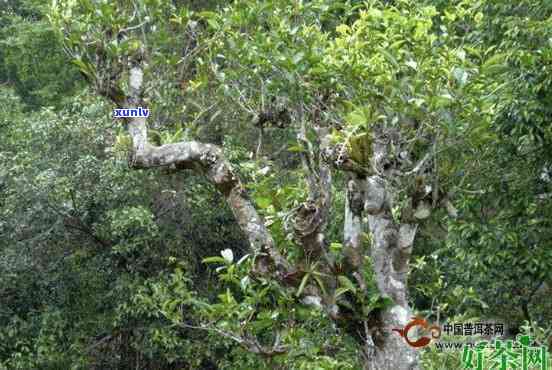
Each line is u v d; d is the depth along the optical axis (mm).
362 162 3916
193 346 8609
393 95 3881
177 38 5445
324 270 4023
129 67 4652
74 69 13898
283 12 4980
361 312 4047
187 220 8938
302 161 4109
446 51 4062
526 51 6102
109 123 8906
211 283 9133
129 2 4918
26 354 9078
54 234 8906
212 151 4223
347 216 4152
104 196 8734
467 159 4281
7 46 14586
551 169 6801
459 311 6203
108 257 9000
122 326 9047
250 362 7914
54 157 9000
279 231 4211
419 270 5875
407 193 4078
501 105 5871
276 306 4637
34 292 9141
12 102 11352
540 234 6754
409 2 4742
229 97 5484
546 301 7559
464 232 6758
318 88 4555
